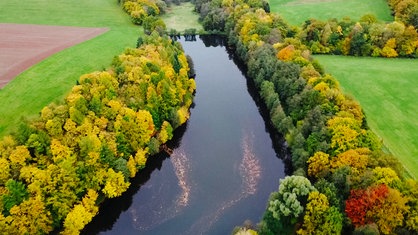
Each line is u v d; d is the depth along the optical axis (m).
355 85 117.81
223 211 87.44
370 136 84.62
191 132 111.31
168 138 104.81
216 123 115.25
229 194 91.69
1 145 81.50
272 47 128.88
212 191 92.56
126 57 115.81
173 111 107.94
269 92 113.25
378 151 81.44
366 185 72.56
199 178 96.12
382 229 67.62
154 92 103.44
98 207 86.94
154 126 101.50
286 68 113.56
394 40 132.50
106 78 101.00
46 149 83.38
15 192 74.62
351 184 74.06
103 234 84.19
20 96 107.69
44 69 122.00
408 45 131.50
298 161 88.19
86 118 89.94
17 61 127.88
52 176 79.38
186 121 115.38
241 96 128.88
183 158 102.19
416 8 139.12
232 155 103.06
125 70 108.19
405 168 86.44
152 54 120.31
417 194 70.00
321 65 124.88
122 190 88.56
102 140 88.88
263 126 113.88
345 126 85.00
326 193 72.12
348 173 76.00
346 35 137.88
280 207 72.25
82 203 82.56
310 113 93.81
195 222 85.44
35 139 82.44
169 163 100.62
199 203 89.69
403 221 68.00
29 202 75.31
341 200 73.31
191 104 123.44
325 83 102.19
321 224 69.31
